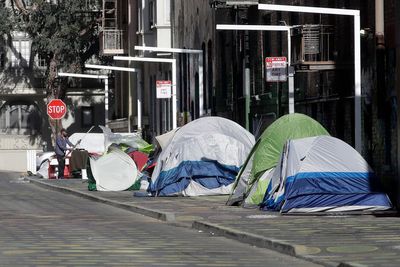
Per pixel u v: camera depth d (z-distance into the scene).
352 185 34.34
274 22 53.75
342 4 44.31
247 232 27.56
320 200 33.94
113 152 51.59
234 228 28.89
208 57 67.94
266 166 38.12
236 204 39.28
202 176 46.03
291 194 34.22
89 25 100.12
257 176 38.16
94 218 35.91
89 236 28.61
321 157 34.78
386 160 40.06
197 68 71.31
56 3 103.94
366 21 42.19
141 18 84.56
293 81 46.34
